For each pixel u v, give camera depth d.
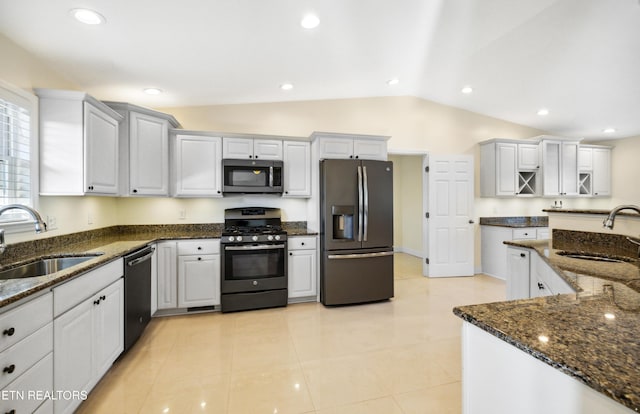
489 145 4.66
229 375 2.07
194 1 1.78
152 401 1.81
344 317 3.10
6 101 1.86
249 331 2.76
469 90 3.99
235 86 3.19
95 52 2.22
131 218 3.47
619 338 0.77
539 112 4.51
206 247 3.18
